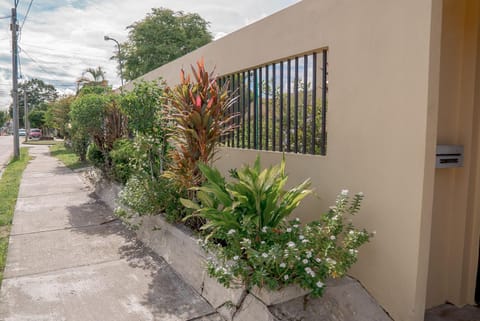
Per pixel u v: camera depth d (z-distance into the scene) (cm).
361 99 303
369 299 295
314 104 365
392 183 279
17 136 1666
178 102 412
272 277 270
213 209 323
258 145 469
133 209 489
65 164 1363
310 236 281
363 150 303
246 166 341
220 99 414
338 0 321
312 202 361
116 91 1198
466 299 320
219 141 473
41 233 523
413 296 266
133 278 374
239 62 478
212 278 329
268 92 438
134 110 511
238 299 292
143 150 517
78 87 2222
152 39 2300
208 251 329
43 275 380
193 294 340
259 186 309
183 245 394
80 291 345
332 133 334
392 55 276
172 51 2261
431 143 257
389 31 277
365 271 304
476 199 309
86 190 844
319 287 257
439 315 304
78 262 417
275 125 432
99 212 643
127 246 472
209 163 470
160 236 453
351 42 310
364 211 304
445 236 319
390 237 282
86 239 498
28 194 799
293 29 378
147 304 321
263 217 313
